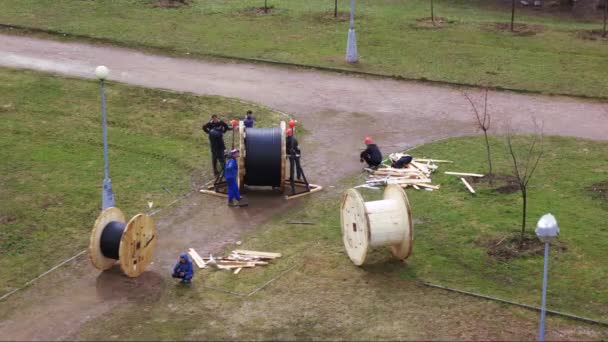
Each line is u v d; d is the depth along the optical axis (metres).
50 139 33.78
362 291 22.78
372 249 25.00
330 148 33.16
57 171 30.95
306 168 31.39
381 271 23.84
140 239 23.67
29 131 34.41
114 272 24.16
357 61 42.75
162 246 25.77
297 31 47.72
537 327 21.05
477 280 23.30
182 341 20.56
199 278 23.73
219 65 42.50
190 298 22.64
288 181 30.08
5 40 45.25
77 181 30.19
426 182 29.62
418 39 46.38
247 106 37.25
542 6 54.78
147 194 29.31
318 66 42.06
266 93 38.88
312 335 20.73
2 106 36.75
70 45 44.88
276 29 48.00
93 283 23.59
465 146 33.12
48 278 23.94
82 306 22.41
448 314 21.62
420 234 25.91
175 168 31.45
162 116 36.12
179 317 21.69
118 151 32.78
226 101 37.75
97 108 36.78
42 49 44.12
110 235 23.39
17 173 30.73
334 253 24.98
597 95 38.62
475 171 30.56
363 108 37.28
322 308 21.98
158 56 43.59
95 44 45.16
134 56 43.53
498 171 30.50
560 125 35.38
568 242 25.09
